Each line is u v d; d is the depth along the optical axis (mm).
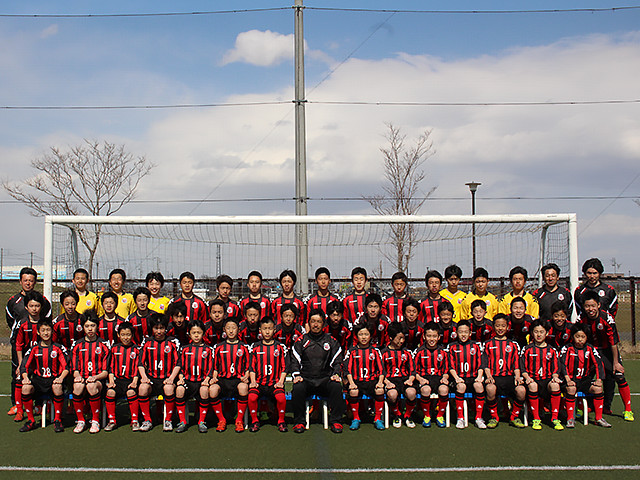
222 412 5730
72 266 8109
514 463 4672
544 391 5789
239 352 5770
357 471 4516
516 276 6414
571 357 5797
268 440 5375
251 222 7688
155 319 6031
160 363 5762
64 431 5699
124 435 5547
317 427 5848
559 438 5379
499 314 5930
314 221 7695
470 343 5898
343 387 5926
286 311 6023
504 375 5805
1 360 10586
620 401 7051
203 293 8211
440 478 4352
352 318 6660
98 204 16094
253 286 6629
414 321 6168
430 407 6148
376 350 5863
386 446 5156
